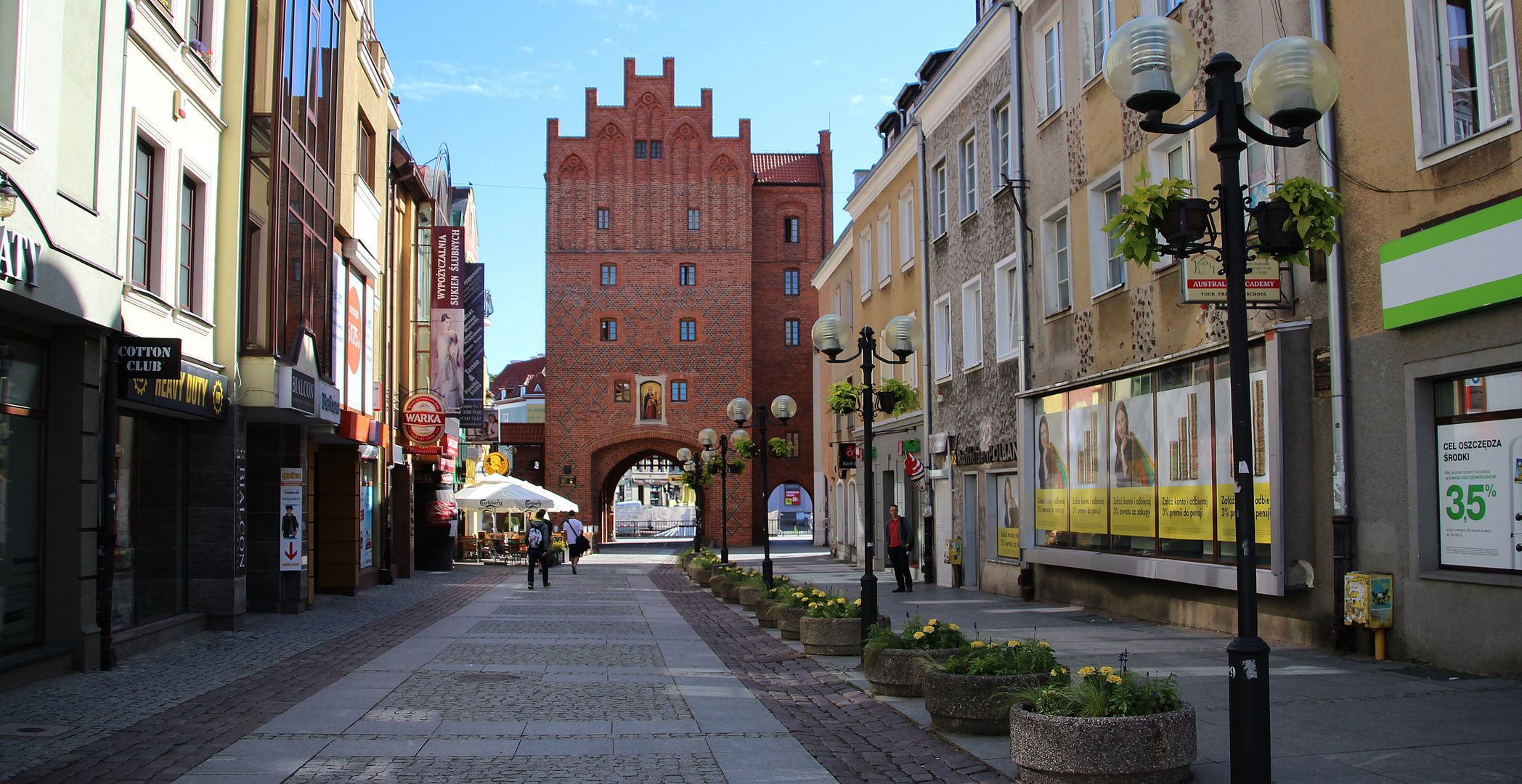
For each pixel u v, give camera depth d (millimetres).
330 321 18000
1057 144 18484
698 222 56250
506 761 7082
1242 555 5273
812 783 6559
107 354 11367
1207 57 13961
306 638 14273
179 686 10141
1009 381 20750
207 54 13828
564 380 54875
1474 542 9820
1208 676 9781
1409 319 10219
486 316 44188
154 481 13641
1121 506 16000
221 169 14594
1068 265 18359
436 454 28719
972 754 7078
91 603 11023
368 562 24594
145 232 12508
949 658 8273
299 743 7559
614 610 19297
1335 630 11094
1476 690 8734
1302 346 11828
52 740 7664
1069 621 15477
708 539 53156
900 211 28875
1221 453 13266
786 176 60500
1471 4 9820
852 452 34438
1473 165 9633
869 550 11859
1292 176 12094
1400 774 6184
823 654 12312
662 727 8250
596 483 55250
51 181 9789
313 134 17078
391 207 27516
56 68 9906
